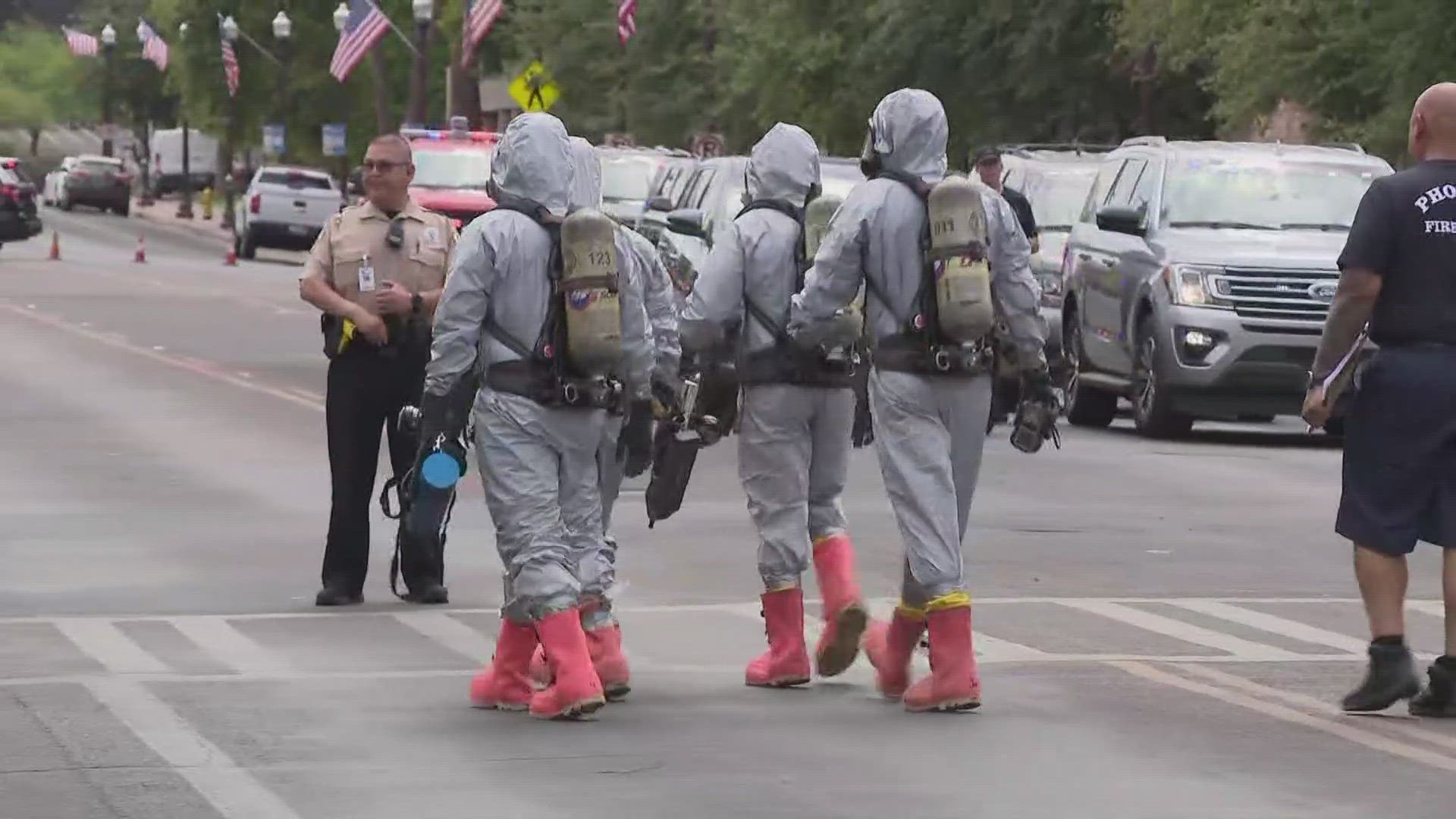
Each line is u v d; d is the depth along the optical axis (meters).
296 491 67.94
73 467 72.94
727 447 82.38
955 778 33.06
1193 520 64.38
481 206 135.50
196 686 39.59
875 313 37.69
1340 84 126.50
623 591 50.78
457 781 32.59
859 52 182.38
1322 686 40.66
